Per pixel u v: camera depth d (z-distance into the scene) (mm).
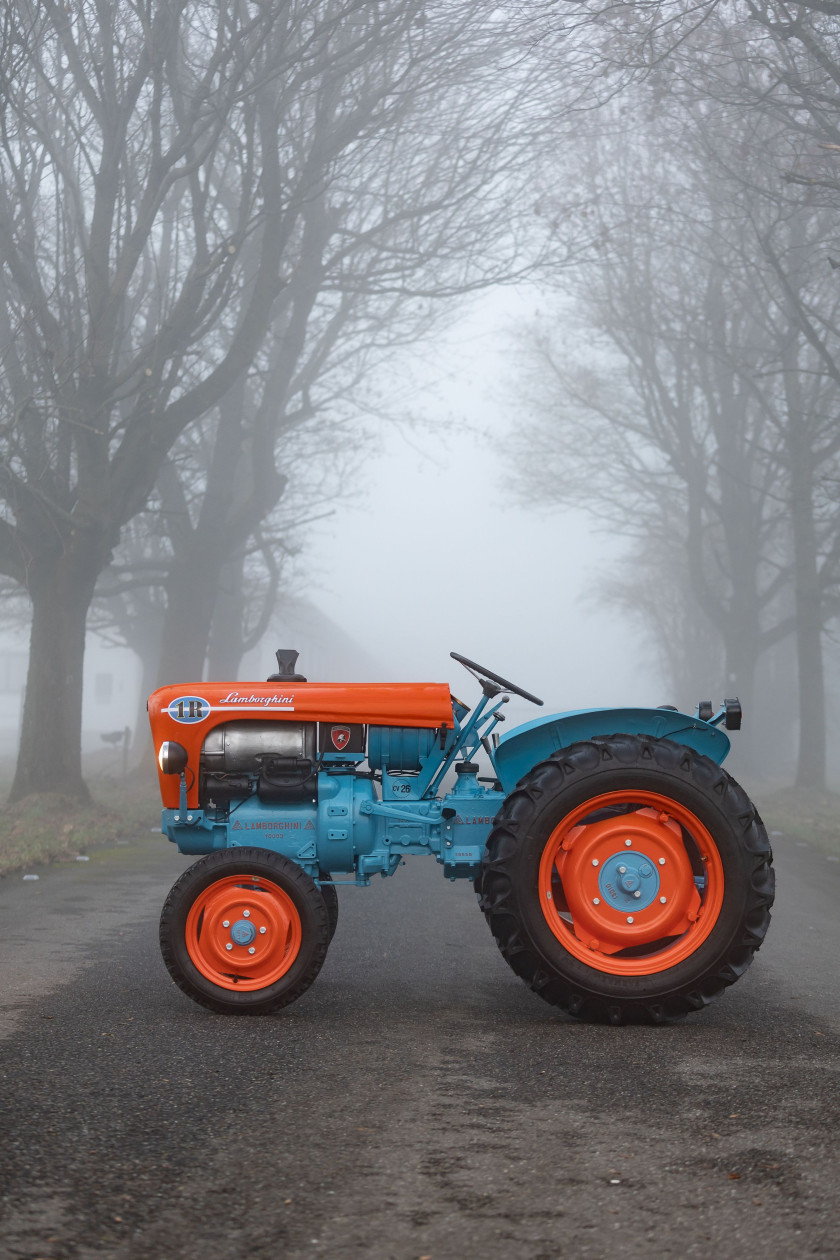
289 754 5621
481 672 5684
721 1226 2783
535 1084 4000
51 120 15852
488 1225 2789
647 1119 3590
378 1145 3338
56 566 16609
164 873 10680
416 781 5684
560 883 5547
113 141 14867
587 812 5172
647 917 5148
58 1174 3059
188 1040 4598
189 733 5609
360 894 9453
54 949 6762
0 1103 3658
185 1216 2820
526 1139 3400
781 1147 3330
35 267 15000
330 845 5520
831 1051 4516
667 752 5199
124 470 16500
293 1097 3812
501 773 5570
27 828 13781
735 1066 4262
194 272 15766
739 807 5137
